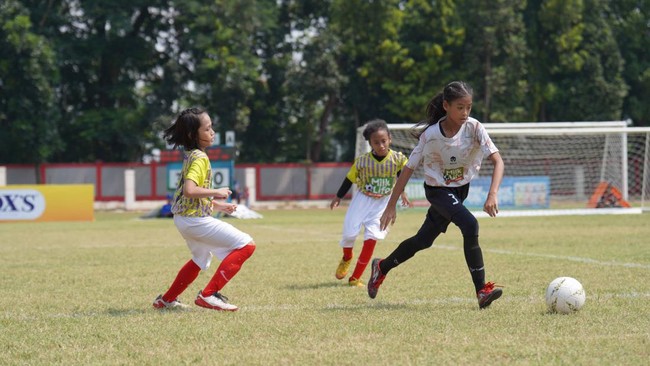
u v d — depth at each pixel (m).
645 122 82.12
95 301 10.95
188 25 73.69
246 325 8.62
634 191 62.34
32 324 8.95
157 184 68.38
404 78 72.56
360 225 12.70
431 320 8.74
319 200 72.94
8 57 64.62
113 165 67.56
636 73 79.31
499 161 9.48
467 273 13.77
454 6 71.44
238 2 70.88
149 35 77.00
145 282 13.22
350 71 76.62
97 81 76.44
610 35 76.06
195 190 9.36
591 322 8.47
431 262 15.73
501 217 37.97
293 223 36.38
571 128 39.00
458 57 73.25
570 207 49.72
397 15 71.88
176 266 15.98
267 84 78.50
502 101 71.44
